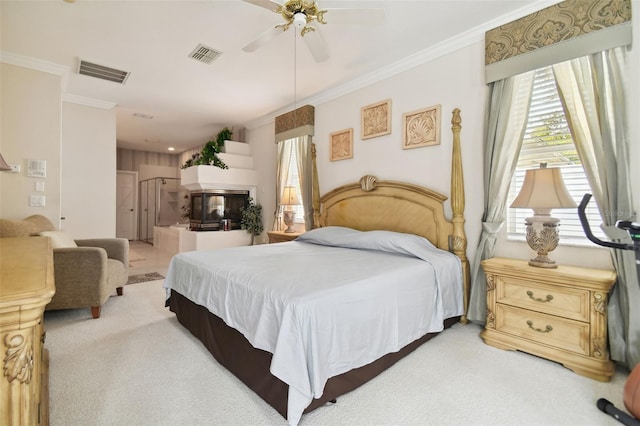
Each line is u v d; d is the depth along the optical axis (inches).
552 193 78.4
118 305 123.0
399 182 126.7
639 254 57.6
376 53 121.9
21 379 27.5
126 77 144.2
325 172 163.9
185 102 179.9
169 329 99.5
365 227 138.9
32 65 127.6
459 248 106.0
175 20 99.9
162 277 169.9
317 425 55.4
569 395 64.4
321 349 56.4
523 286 82.7
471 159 108.3
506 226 101.7
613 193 76.7
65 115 171.5
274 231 188.2
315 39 89.2
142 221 341.1
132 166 335.3
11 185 124.3
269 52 120.8
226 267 82.4
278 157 191.5
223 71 137.9
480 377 71.1
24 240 75.3
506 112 96.6
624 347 73.1
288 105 184.7
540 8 91.0
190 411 59.3
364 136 143.2
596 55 80.0
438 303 89.0
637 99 76.8
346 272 76.0
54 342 88.7
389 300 72.1
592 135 80.1
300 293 59.5
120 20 99.7
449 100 114.3
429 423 56.0
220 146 220.7
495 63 98.1
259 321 61.2
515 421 56.6
